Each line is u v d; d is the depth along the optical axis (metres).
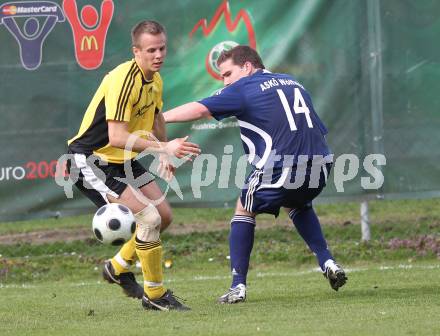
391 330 20.05
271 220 46.91
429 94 38.72
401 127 38.75
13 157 38.09
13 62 38.00
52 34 38.06
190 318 23.06
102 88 25.23
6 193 38.09
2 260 38.19
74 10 38.06
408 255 37.81
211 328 21.11
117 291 31.12
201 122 38.38
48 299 29.42
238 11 38.41
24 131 38.06
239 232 26.36
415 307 23.66
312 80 38.53
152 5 38.25
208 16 38.41
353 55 38.59
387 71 38.66
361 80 38.66
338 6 38.50
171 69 38.44
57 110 38.16
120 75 24.38
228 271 36.34
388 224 43.88
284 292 28.58
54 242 42.81
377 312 22.86
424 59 38.69
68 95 38.19
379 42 38.56
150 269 24.81
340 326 20.77
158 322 22.53
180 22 38.34
